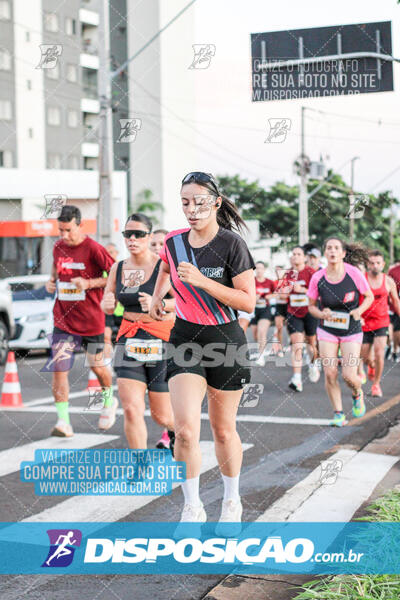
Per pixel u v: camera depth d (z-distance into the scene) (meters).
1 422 8.13
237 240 4.16
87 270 7.21
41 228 37.97
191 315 4.20
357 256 9.66
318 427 7.79
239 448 4.39
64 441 7.08
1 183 36.88
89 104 46.12
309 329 11.80
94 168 46.78
